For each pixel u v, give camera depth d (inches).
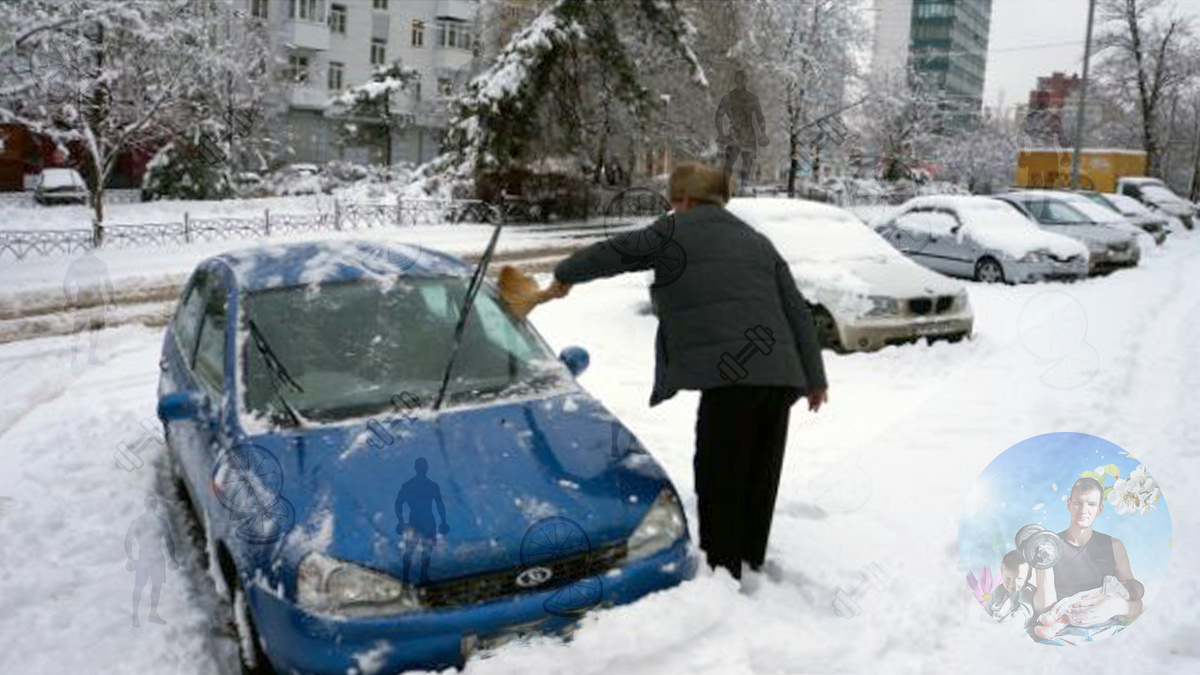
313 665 114.7
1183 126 2226.9
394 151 1793.8
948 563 164.1
